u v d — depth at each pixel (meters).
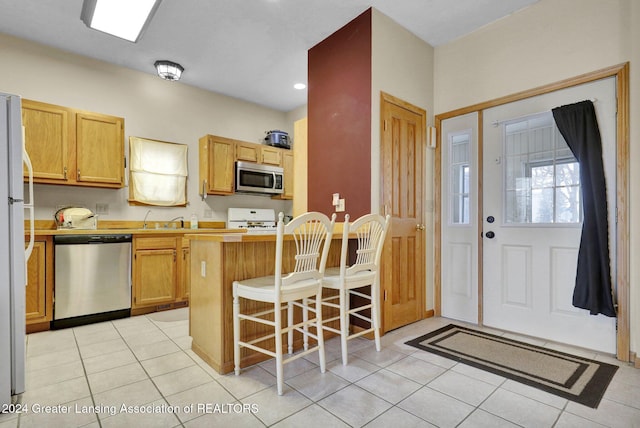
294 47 3.31
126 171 3.75
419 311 3.06
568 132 2.42
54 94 3.34
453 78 3.14
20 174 1.69
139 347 2.41
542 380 1.90
